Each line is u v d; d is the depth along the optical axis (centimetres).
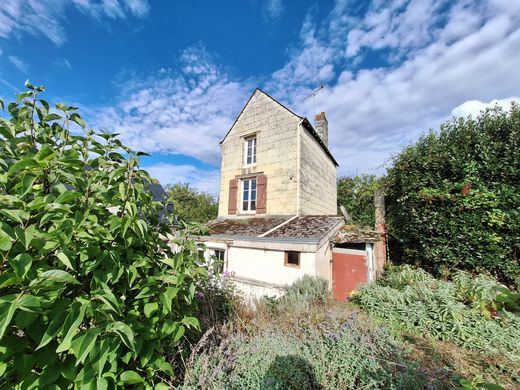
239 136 1173
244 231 834
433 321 367
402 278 564
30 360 118
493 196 567
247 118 1155
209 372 209
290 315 354
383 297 441
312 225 779
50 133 181
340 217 870
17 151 155
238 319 315
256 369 223
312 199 1075
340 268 726
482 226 584
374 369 224
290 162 988
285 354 241
